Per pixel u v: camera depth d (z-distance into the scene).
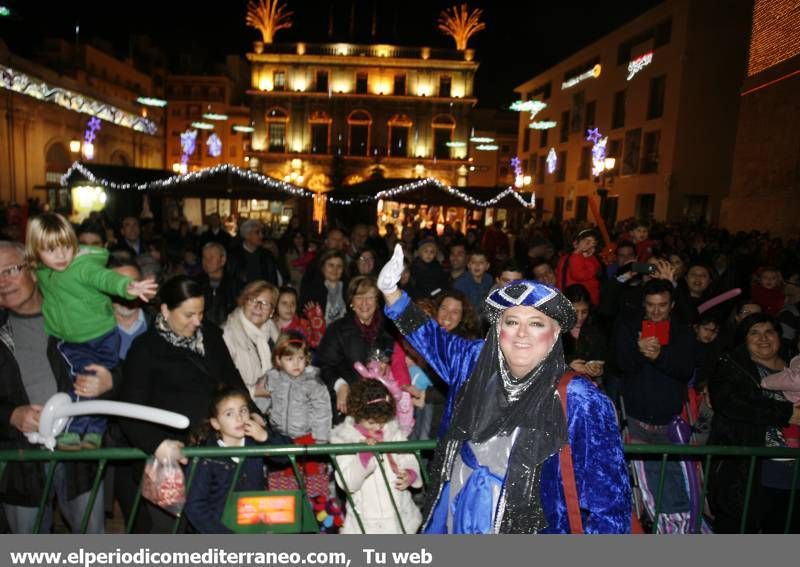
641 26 27.77
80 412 2.32
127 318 3.64
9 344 2.80
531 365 1.95
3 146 26.89
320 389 3.93
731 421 3.51
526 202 16.48
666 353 3.70
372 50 44.12
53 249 2.81
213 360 3.09
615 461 1.92
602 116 31.38
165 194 15.88
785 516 3.43
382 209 28.64
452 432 2.10
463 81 44.28
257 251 7.52
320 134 44.72
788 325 5.25
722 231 17.25
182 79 53.00
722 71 24.69
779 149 18.59
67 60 38.75
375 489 3.27
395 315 2.34
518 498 1.93
